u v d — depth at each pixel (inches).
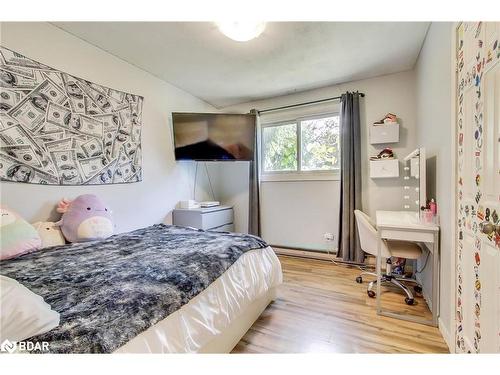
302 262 127.0
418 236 71.8
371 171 113.3
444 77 65.0
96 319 33.3
